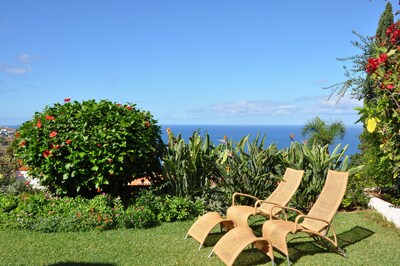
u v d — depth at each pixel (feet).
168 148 30.40
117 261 18.10
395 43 21.36
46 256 18.58
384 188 30.27
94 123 27.17
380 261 18.13
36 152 26.22
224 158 28.63
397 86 20.08
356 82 33.47
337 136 41.39
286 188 23.66
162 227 24.25
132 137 27.09
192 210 26.86
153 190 28.60
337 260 18.28
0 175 32.63
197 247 20.27
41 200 25.84
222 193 28.99
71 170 26.40
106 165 26.21
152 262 18.06
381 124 21.94
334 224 24.79
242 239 17.21
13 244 20.25
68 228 22.84
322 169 28.96
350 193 28.78
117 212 24.59
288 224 18.83
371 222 25.02
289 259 18.38
